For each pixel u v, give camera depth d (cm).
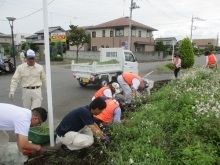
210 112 454
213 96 639
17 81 553
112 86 667
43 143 479
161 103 648
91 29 4741
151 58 4284
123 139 441
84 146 428
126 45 2894
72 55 4309
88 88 1266
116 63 1340
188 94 633
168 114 531
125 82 782
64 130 432
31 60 543
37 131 503
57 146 470
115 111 533
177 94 657
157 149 376
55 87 1292
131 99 759
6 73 1897
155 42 5353
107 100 555
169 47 5453
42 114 351
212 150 370
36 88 561
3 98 991
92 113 430
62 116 730
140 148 389
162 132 451
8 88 1241
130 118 583
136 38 4419
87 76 1217
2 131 370
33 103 560
